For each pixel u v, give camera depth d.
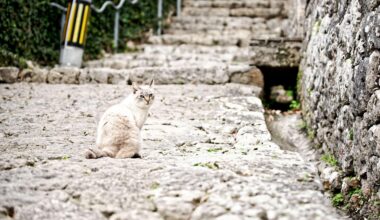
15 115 5.64
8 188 3.05
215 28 10.49
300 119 6.30
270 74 7.45
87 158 3.65
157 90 6.96
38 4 8.24
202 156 3.89
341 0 4.54
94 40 9.19
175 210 2.84
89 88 7.19
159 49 9.43
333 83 4.66
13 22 7.69
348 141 4.10
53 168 3.40
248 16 11.09
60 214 2.78
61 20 8.67
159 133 4.98
